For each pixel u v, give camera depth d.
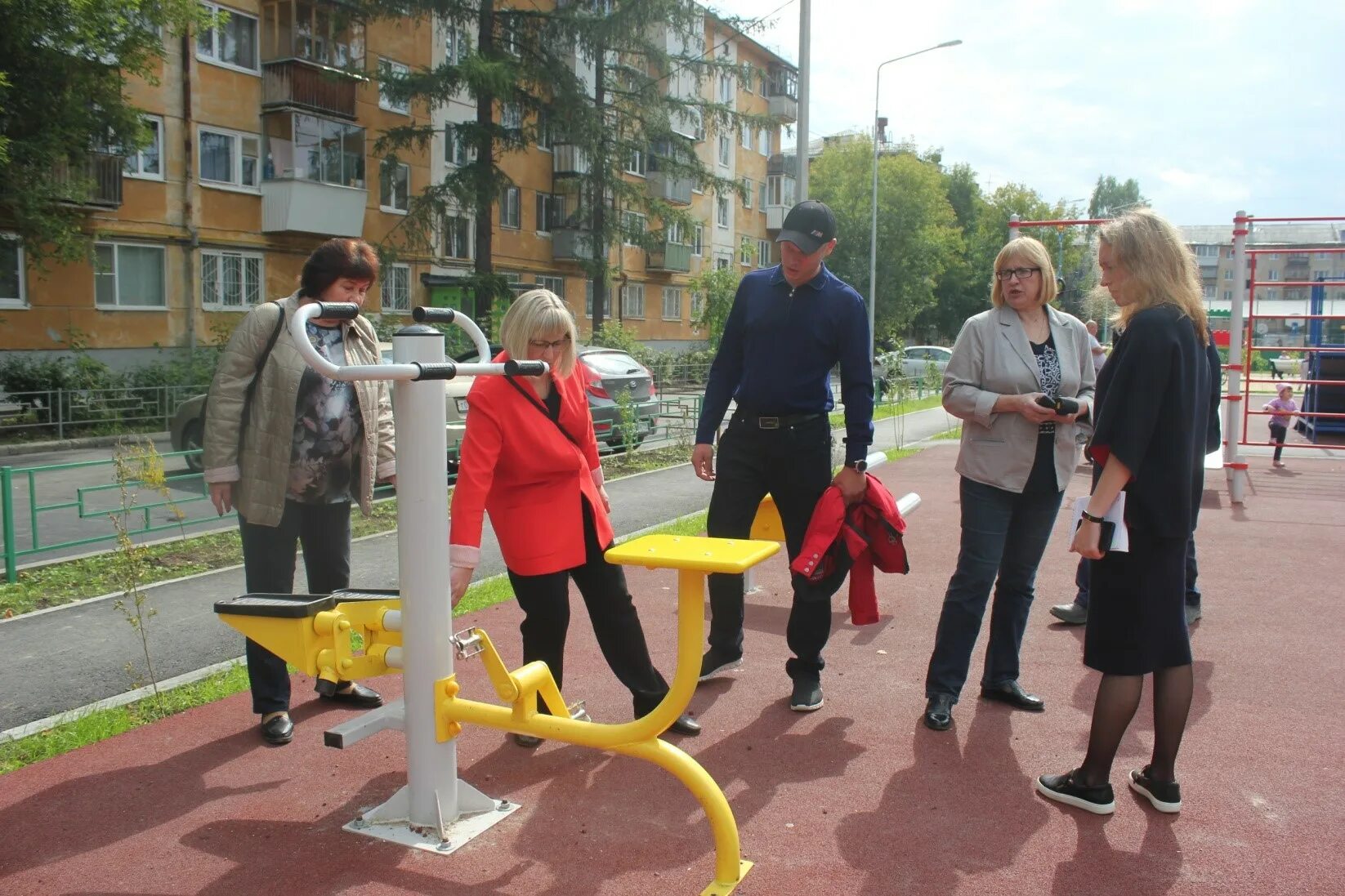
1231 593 6.05
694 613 2.66
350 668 3.10
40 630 5.79
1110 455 3.07
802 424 4.18
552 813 3.21
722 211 48.16
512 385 3.41
